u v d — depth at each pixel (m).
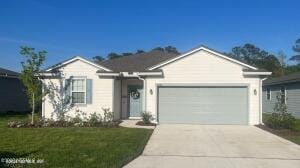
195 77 22.44
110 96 22.95
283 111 20.62
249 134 17.80
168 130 19.20
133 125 21.16
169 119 22.67
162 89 22.73
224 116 22.31
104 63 27.67
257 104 22.05
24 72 20.67
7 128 19.25
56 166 10.33
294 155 12.80
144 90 22.72
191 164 11.27
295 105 28.36
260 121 21.98
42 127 19.83
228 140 15.91
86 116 22.95
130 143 14.42
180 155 12.61
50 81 23.28
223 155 12.68
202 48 22.34
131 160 11.67
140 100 25.42
